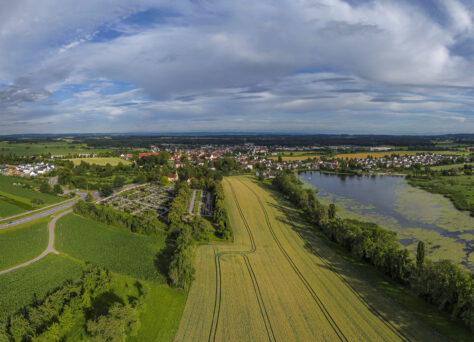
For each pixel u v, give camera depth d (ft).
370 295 242.37
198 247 339.16
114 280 239.30
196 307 222.69
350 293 245.45
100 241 341.41
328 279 268.62
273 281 264.11
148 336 189.67
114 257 300.40
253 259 309.83
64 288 212.64
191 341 186.70
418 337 192.75
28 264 280.51
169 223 408.67
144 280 257.55
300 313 217.77
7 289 235.20
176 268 244.83
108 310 199.21
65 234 358.64
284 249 338.54
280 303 230.07
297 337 192.54
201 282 259.80
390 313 218.59
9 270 267.59
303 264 299.38
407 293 245.45
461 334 193.88
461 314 200.13
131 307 202.28
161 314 212.43
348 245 334.24
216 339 189.06
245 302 230.48
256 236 380.17
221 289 248.93
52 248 318.65
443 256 334.85
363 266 295.89
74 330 190.60
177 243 326.24
